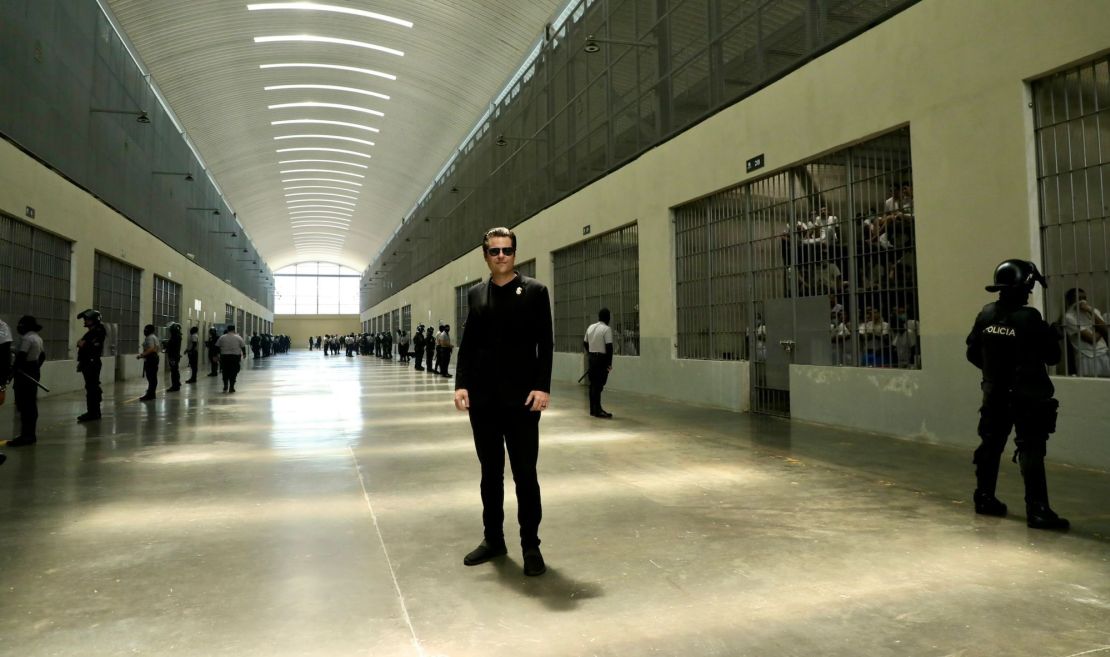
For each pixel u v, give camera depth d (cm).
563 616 301
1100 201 601
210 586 338
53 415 1100
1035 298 637
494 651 268
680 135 1221
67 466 660
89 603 316
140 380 2038
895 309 803
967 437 703
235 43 2242
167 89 2402
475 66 2353
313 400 1383
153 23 1980
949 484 554
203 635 282
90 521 460
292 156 3750
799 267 957
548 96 1912
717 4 1129
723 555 383
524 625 292
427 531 434
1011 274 449
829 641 274
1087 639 274
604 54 1555
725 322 1127
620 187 1455
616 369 1492
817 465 638
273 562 375
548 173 1914
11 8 1248
